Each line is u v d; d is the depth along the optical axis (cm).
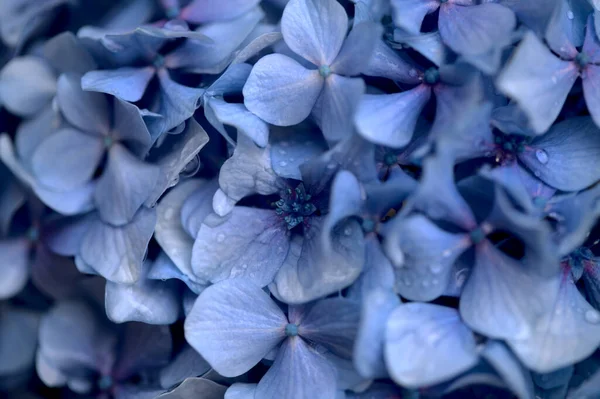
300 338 28
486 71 27
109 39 29
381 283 27
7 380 33
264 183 29
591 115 28
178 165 29
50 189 30
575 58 28
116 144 30
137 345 31
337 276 27
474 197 27
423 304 27
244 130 28
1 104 32
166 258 29
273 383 28
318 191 28
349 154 27
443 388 28
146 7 31
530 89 27
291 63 29
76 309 32
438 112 28
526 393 27
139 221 29
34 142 32
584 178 28
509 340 27
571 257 28
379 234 28
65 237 31
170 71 30
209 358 28
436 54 28
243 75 29
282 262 29
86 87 29
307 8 29
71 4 32
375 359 27
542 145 28
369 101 28
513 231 27
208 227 29
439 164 26
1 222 33
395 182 27
